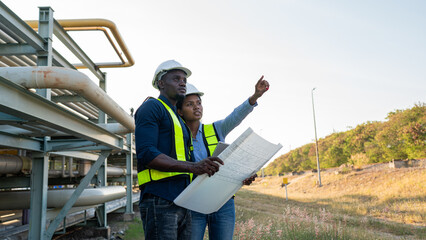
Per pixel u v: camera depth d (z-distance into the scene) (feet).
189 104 8.71
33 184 17.67
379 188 88.94
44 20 17.19
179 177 5.88
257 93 8.87
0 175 19.21
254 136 5.49
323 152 208.13
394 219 45.70
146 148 5.30
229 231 8.25
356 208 59.98
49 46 17.02
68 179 30.53
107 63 29.48
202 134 9.20
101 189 23.85
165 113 6.00
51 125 14.10
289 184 159.43
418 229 35.22
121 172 46.60
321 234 20.80
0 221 23.88
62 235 26.99
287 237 20.20
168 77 6.58
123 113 18.72
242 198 92.73
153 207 5.55
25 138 16.71
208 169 5.15
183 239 5.93
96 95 14.03
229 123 9.27
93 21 24.53
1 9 13.57
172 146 5.93
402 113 132.57
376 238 25.16
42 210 17.42
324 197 91.86
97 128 18.93
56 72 11.51
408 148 121.60
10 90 10.82
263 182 227.81
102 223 28.66
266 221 32.07
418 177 85.61
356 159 149.69
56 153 23.65
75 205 20.83
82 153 27.73
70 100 25.76
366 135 160.04
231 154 5.41
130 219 37.91
